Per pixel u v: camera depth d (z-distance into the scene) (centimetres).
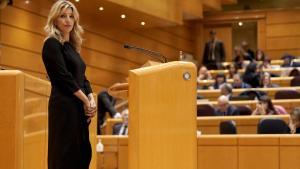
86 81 403
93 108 386
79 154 381
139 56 1920
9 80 414
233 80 1714
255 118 1092
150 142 407
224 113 1212
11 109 414
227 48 2469
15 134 413
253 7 2478
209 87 1705
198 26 2434
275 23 2416
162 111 412
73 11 397
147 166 404
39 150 480
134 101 404
